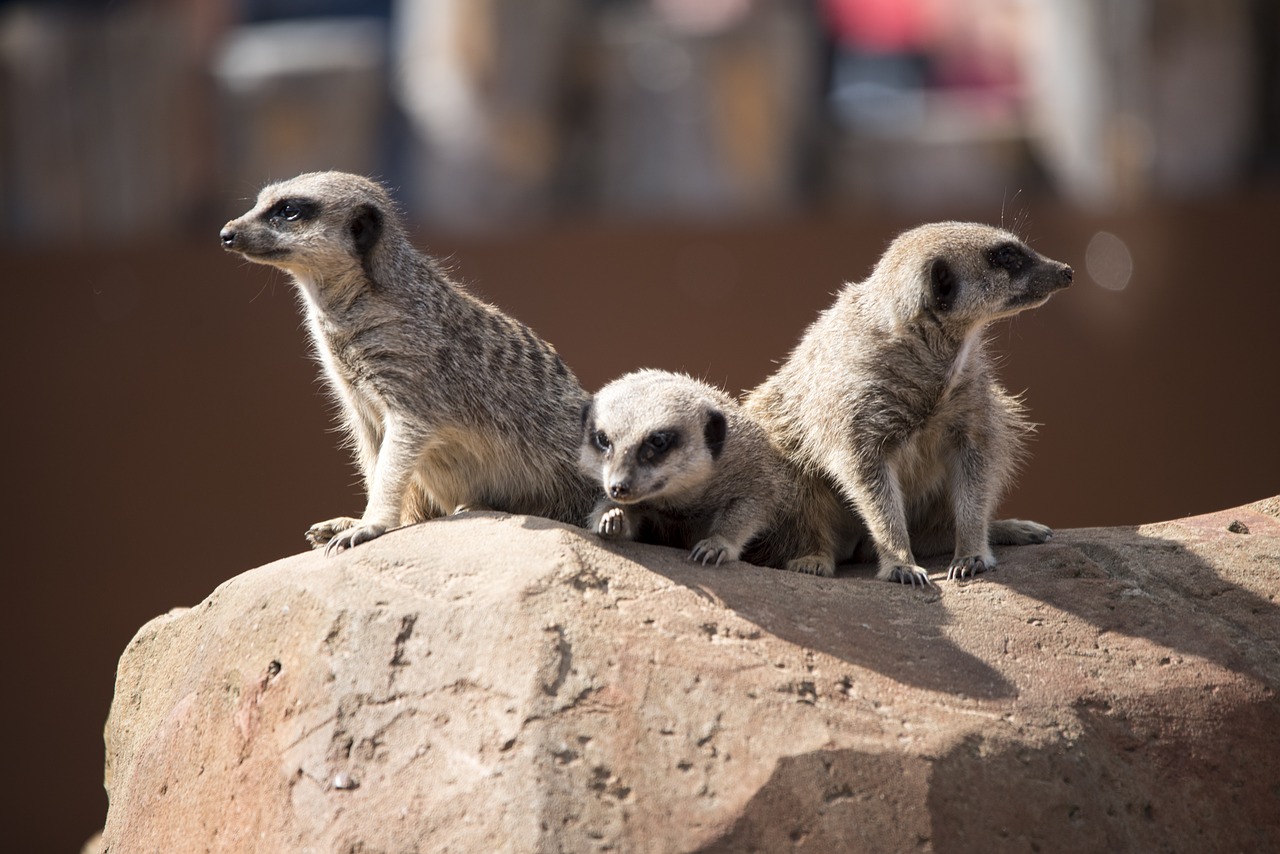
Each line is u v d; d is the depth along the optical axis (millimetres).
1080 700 6137
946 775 5590
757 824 5270
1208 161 15031
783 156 15711
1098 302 14703
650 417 7047
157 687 7023
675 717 5500
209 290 15711
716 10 15938
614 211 15891
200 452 15453
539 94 15898
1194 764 6109
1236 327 14469
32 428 15742
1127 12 14961
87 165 16109
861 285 7789
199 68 16141
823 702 5711
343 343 7629
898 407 7383
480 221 15961
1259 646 6602
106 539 15492
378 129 16203
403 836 5281
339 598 6023
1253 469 14328
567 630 5664
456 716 5523
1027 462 14602
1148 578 7016
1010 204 15242
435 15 15836
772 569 6789
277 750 5793
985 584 6875
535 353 8164
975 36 15859
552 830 5113
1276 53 15000
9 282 16031
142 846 6242
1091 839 5738
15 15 16234
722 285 15328
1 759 15516
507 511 8070
